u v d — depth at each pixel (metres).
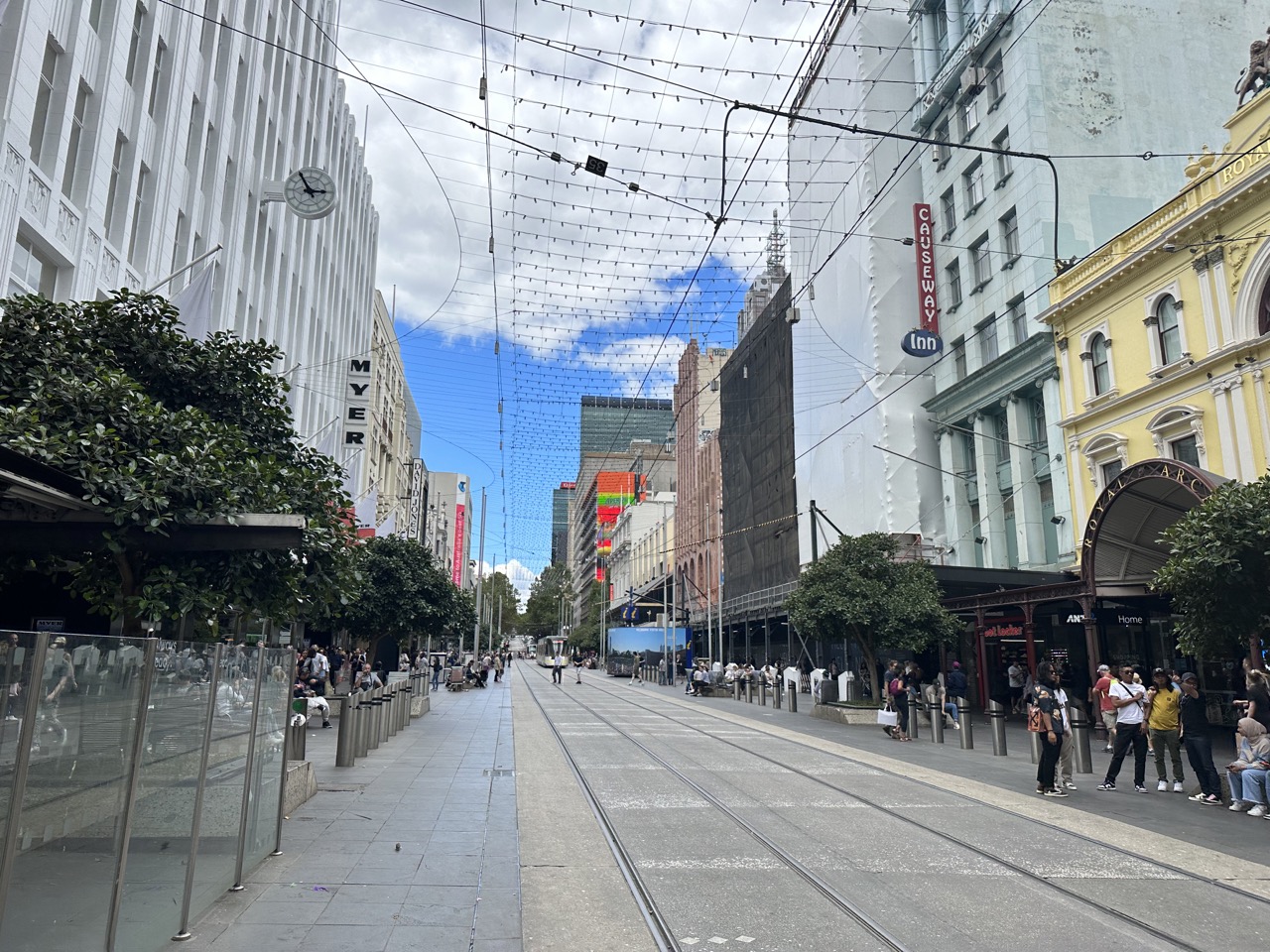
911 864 8.17
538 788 12.36
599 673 75.88
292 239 30.83
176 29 20.14
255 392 9.37
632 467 110.81
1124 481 17.45
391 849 8.44
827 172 42.34
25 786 3.80
